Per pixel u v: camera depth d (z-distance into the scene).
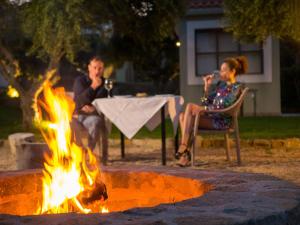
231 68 6.53
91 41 12.96
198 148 8.20
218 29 13.61
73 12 8.96
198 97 13.70
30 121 10.80
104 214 2.33
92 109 6.35
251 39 9.46
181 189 3.35
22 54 15.02
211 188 2.96
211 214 2.29
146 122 6.25
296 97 16.12
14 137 7.08
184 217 2.25
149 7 10.48
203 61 13.77
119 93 18.11
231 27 8.80
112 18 10.18
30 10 9.42
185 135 6.28
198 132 6.36
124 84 18.41
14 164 6.95
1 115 14.37
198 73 13.79
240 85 6.45
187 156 6.32
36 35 9.70
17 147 5.85
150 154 7.68
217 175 3.36
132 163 6.80
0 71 10.77
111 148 8.44
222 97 6.44
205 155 7.41
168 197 3.42
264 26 8.42
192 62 13.71
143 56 14.23
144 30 10.84
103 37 11.41
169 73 19.23
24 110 10.84
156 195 3.50
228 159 6.68
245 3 8.34
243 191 2.81
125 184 3.64
